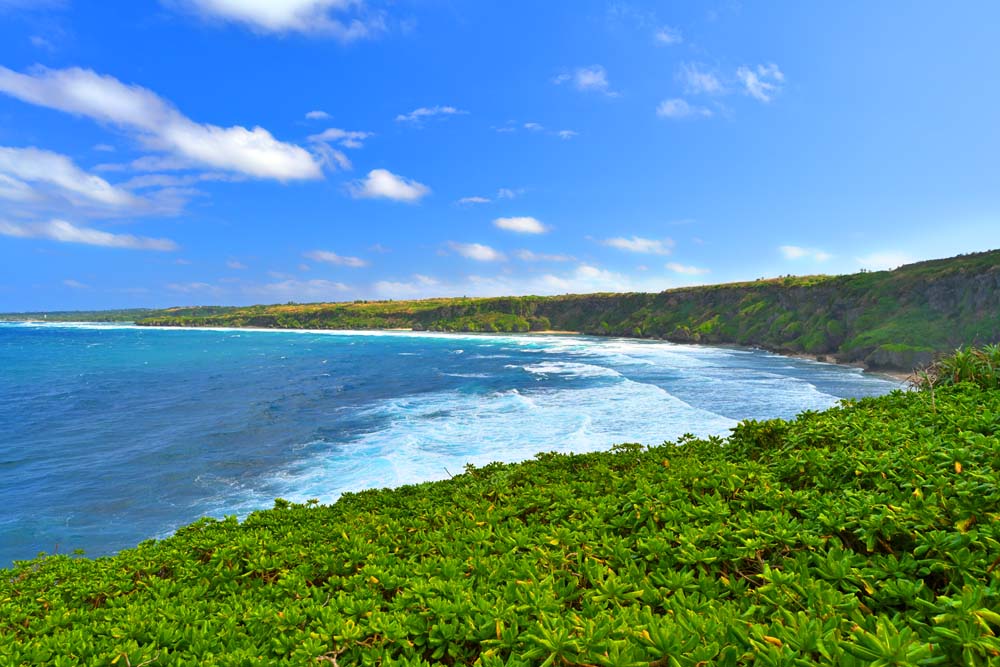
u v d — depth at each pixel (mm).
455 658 2742
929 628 2242
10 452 26562
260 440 28047
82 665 3002
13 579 5711
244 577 4562
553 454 8344
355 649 2822
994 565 2666
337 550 4570
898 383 49562
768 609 2666
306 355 88125
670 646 2232
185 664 2855
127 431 31234
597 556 3639
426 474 20438
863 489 4156
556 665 2324
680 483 4637
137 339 139125
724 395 39500
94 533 16734
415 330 192875
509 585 3078
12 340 132750
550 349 100000
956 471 3869
